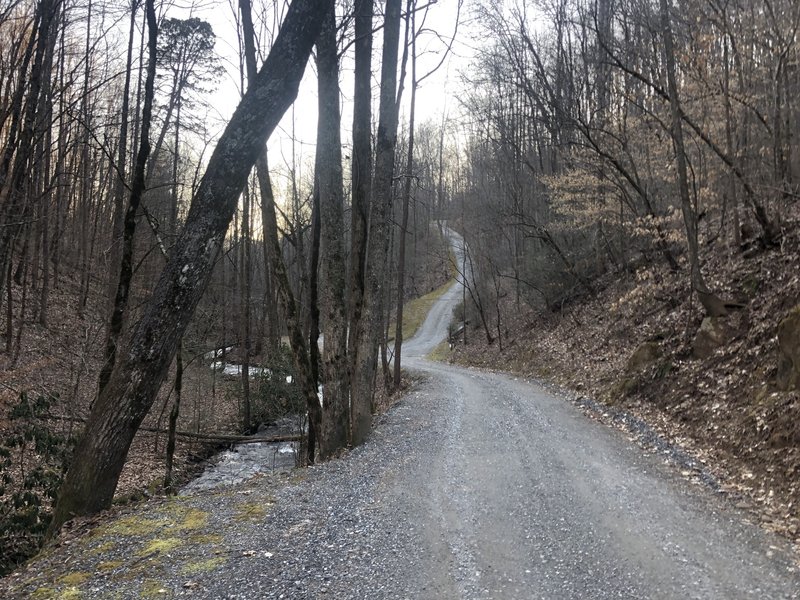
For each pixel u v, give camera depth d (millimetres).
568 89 21188
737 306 10797
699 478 6734
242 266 25391
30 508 8070
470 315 34844
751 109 12469
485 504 5922
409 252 53688
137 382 5605
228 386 21484
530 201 25688
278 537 5047
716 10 12117
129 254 8594
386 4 9367
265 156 9086
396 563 4453
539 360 20281
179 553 4699
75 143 12375
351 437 9562
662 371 11266
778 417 6945
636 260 19688
